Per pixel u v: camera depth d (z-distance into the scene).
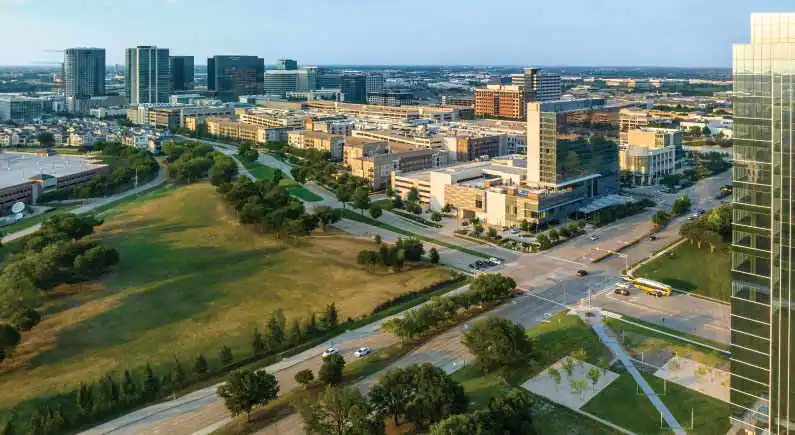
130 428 189.12
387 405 178.50
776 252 163.88
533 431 167.88
